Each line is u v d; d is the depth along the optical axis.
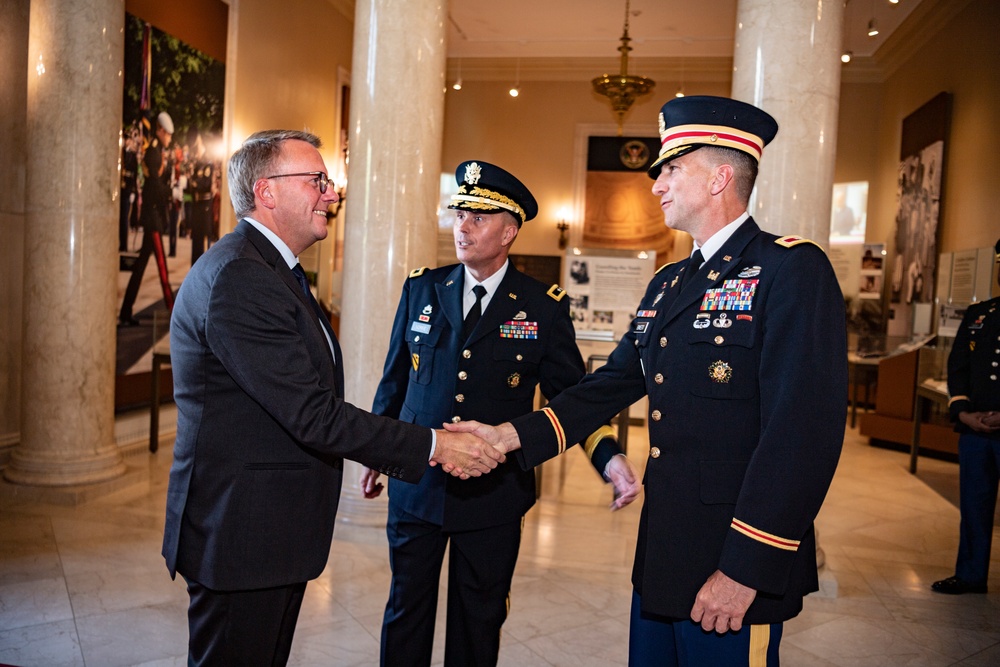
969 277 7.77
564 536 4.54
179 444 1.71
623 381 2.00
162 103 6.32
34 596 3.31
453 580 2.28
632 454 7.02
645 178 12.10
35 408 4.73
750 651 1.59
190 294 1.68
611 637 3.16
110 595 3.35
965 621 3.50
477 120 12.42
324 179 1.84
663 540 1.64
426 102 4.07
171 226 6.55
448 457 1.87
